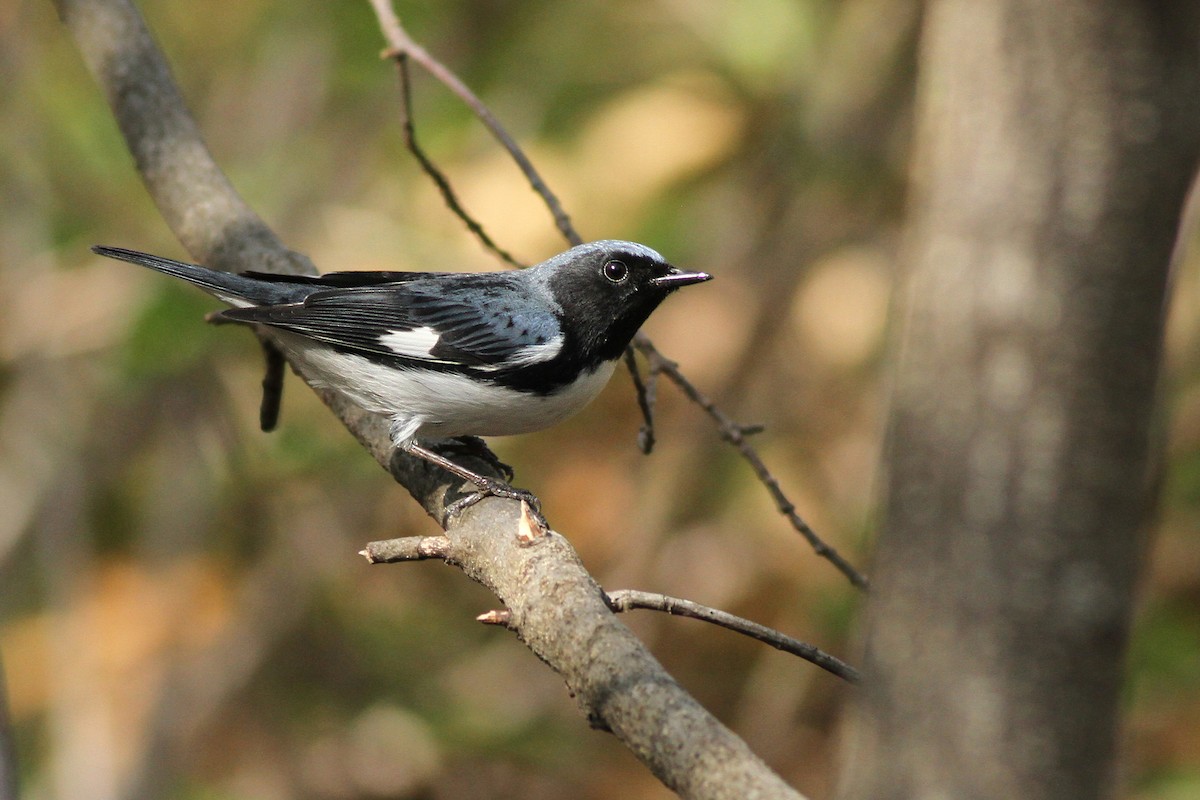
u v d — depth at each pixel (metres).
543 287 8.33
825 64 13.15
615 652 4.87
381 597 13.85
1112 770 2.82
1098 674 2.74
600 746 12.77
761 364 13.96
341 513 13.58
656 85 13.50
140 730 12.46
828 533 13.12
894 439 2.98
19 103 12.53
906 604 2.91
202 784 12.44
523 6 13.69
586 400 8.48
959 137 2.78
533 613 5.37
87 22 8.80
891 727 2.94
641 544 13.75
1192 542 11.16
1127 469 2.69
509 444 14.66
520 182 12.99
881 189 13.52
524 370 7.97
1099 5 2.57
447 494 7.19
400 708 12.88
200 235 8.27
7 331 12.77
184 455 13.20
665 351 14.20
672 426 14.26
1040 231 2.67
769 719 12.57
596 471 14.67
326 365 8.04
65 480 12.81
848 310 13.76
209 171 8.48
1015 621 2.75
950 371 2.80
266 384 8.46
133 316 11.42
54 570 12.62
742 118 13.34
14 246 12.68
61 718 12.27
